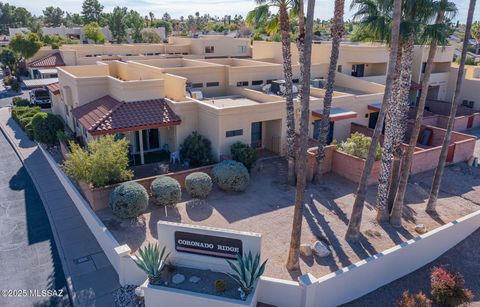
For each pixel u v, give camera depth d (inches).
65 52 1692.9
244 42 2066.9
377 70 1550.2
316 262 578.9
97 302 523.2
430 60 632.4
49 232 709.3
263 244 625.0
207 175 778.8
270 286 498.9
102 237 629.0
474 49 3284.9
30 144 1201.4
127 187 686.5
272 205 762.2
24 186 910.4
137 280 549.0
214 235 515.2
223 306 471.8
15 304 526.9
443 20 645.3
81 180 742.5
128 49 1946.4
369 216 727.7
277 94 1195.3
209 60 1497.3
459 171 968.3
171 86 1067.3
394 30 528.1
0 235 696.4
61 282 572.7
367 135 1095.0
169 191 714.2
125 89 938.7
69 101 1135.6
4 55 2469.2
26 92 2128.4
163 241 538.0
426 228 689.6
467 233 694.5
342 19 782.5
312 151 888.3
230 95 1227.9
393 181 714.8
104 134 849.5
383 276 564.4
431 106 1558.8
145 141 1010.1
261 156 1020.5
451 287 531.2
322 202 781.3
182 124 948.0
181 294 483.8
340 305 524.1
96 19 5182.1
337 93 1164.5
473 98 1573.6
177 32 5221.5
